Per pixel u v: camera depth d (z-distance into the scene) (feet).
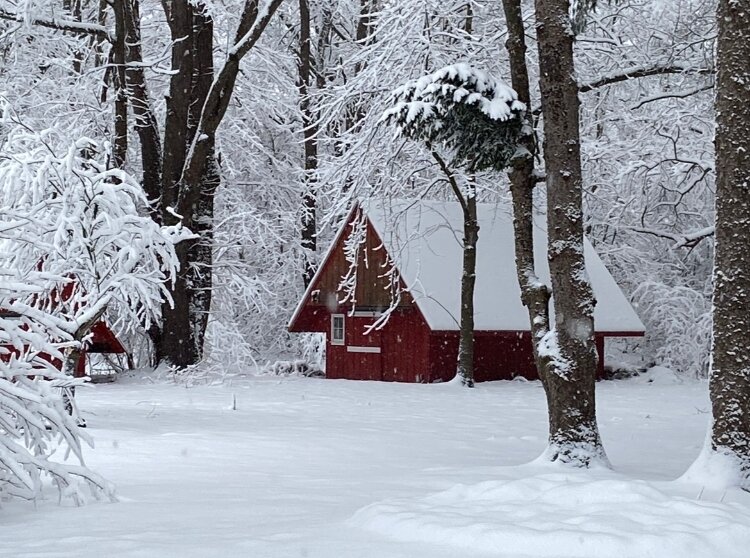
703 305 115.65
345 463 39.04
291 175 122.01
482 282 103.86
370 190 89.15
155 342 96.43
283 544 20.04
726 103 34.12
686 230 116.98
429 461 40.37
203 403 69.72
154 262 50.93
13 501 28.78
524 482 26.22
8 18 89.40
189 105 94.58
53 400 29.30
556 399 38.52
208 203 96.84
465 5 87.81
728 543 19.45
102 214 49.03
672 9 81.97
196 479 33.42
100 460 38.55
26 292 31.07
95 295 47.80
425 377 100.78
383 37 83.87
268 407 67.26
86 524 24.00
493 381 103.14
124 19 92.89
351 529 21.95
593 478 26.66
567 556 18.69
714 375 33.65
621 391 92.73
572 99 39.73
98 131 98.48
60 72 102.06
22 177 49.73
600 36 88.38
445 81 40.47
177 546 20.02
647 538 19.06
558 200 39.45
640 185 107.65
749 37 34.09
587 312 38.91
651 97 73.61
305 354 127.34
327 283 109.60
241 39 91.04
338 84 127.65
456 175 90.17
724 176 33.96
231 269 109.50
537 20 40.16
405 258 101.14
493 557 18.78
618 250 119.34
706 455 33.47
